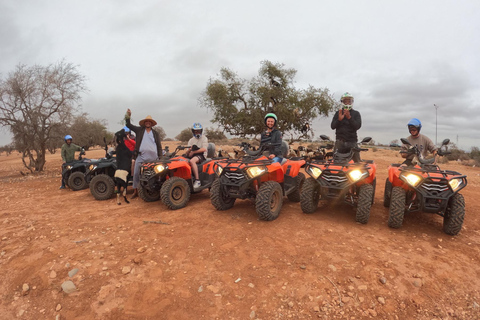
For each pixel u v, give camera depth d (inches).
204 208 234.1
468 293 118.3
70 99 601.6
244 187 199.0
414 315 107.1
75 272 135.8
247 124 581.3
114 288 123.7
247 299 115.4
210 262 142.3
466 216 213.9
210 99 586.6
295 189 240.5
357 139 237.3
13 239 181.0
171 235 177.3
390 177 198.7
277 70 569.6
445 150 195.8
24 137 580.7
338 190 197.2
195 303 113.9
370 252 148.8
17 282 133.4
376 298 115.3
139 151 269.7
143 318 107.5
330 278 126.8
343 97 225.1
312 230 178.7
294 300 114.3
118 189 265.0
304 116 600.7
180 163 245.0
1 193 353.4
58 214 237.8
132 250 157.8
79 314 111.3
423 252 150.3
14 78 557.9
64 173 365.4
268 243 160.9
